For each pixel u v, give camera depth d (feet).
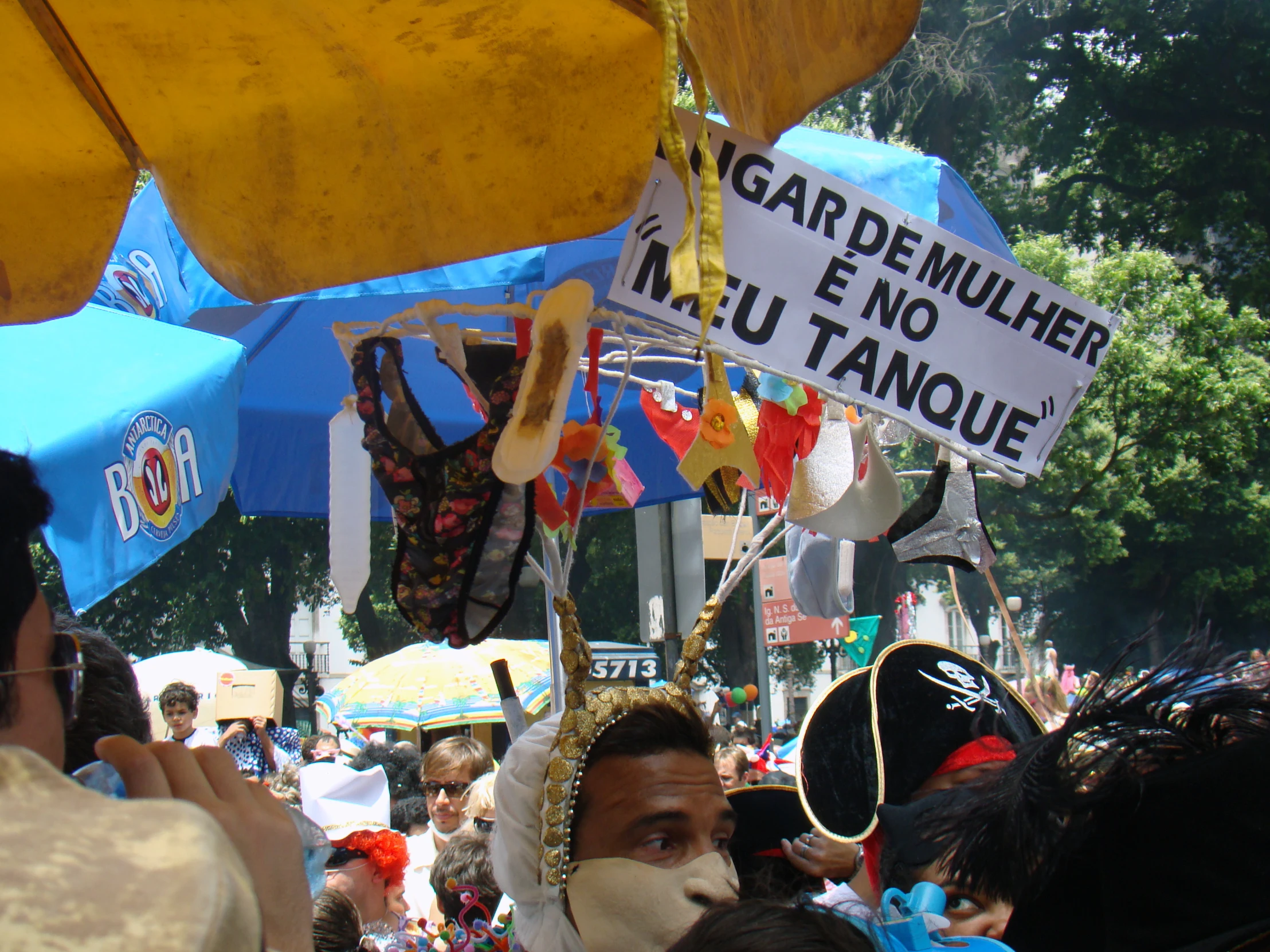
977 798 4.48
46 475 6.71
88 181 4.74
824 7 4.62
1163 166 75.87
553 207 4.41
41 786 1.41
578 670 5.54
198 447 7.90
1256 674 4.06
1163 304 71.00
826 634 23.25
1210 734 3.92
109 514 7.03
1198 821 3.64
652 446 12.93
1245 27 69.41
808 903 3.39
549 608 10.12
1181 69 71.72
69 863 1.30
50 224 4.77
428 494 5.76
